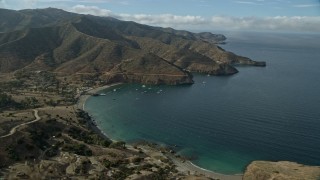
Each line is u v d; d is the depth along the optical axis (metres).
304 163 181.38
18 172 155.50
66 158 173.12
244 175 162.00
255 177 156.12
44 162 166.62
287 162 168.12
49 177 154.25
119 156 182.62
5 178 149.38
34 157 172.25
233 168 177.25
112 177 157.38
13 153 169.12
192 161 185.12
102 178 154.75
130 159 178.38
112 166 169.50
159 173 162.88
